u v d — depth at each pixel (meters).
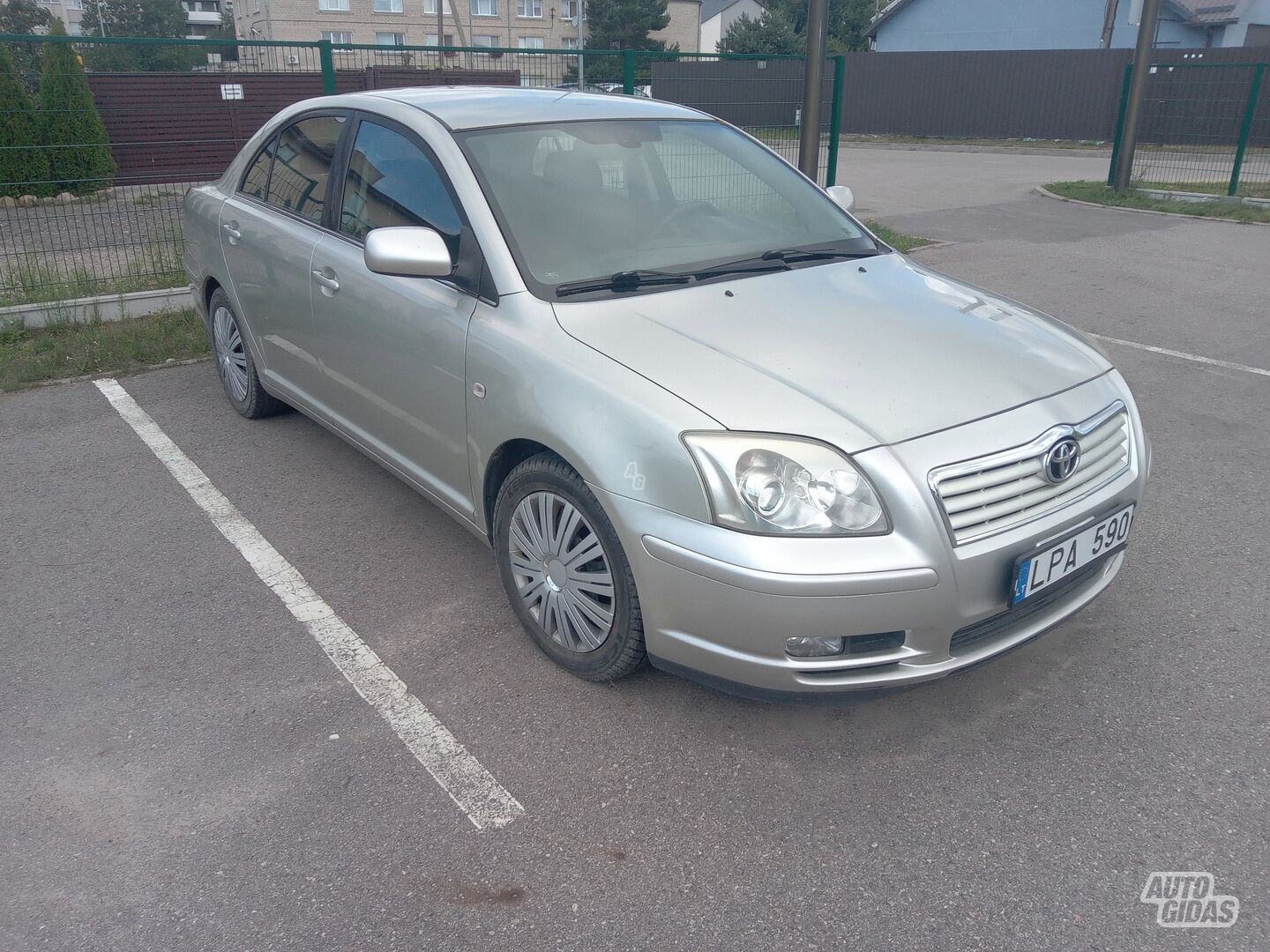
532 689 3.10
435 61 12.54
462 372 3.23
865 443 2.52
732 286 3.28
